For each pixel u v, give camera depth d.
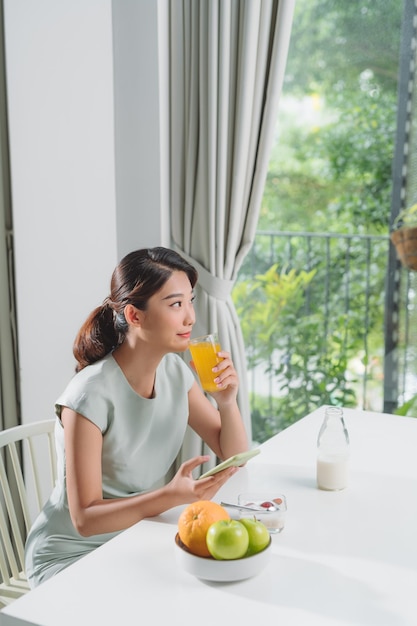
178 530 1.30
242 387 2.72
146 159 2.65
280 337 2.94
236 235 2.63
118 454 1.66
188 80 2.59
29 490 2.83
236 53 2.50
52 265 2.81
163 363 1.79
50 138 2.75
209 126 2.54
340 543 1.35
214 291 2.64
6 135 2.76
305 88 2.75
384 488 1.60
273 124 2.53
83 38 2.65
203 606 1.14
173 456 1.81
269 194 2.87
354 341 2.81
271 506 1.40
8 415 2.79
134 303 1.60
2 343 2.76
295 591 1.18
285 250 2.88
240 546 1.19
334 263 2.80
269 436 3.00
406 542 1.35
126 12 2.58
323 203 2.79
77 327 2.81
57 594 1.19
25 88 2.73
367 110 2.66
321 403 2.90
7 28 2.71
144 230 2.70
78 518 1.50
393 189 2.66
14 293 2.83
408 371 2.73
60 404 1.61
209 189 2.58
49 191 2.78
